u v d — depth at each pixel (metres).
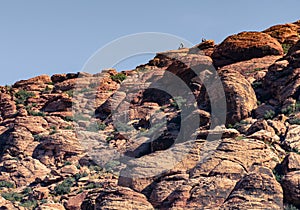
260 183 62.88
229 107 82.69
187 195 65.81
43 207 74.62
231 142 70.19
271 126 76.12
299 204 62.25
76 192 80.56
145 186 70.31
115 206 66.31
